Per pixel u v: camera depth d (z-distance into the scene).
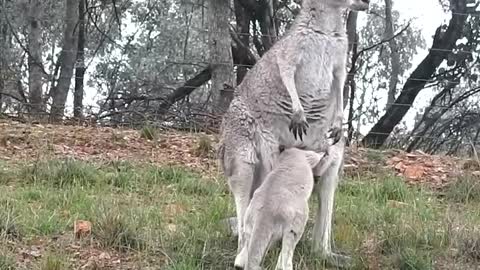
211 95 14.98
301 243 6.55
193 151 10.55
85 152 10.29
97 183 8.38
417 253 6.38
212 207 7.44
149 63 19.19
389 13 18.81
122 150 10.57
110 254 6.21
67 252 6.18
